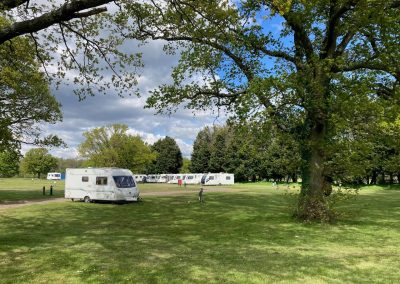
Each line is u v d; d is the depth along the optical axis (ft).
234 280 27.94
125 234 54.54
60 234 53.88
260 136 60.44
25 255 37.52
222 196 135.23
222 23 45.73
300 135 64.95
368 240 48.93
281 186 234.58
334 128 61.52
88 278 28.40
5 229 59.31
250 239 49.60
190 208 94.07
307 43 66.64
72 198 117.91
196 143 358.23
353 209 90.94
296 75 56.65
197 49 73.00
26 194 147.43
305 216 67.67
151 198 126.52
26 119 102.32
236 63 71.72
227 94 74.54
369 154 64.18
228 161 313.94
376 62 62.75
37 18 33.47
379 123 58.70
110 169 111.96
